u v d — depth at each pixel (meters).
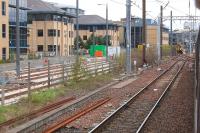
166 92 28.17
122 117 18.14
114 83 34.69
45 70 43.12
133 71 47.19
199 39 11.05
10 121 15.46
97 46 92.06
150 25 126.12
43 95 22.20
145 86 31.39
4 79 26.17
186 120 17.16
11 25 82.94
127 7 43.44
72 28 114.62
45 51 98.50
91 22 132.75
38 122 15.56
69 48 112.38
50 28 102.94
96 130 14.72
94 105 21.30
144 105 22.00
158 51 71.44
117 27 137.25
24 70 43.00
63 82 30.16
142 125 15.40
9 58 75.38
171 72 50.19
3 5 73.62
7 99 21.06
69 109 19.94
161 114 18.92
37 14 103.31
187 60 83.44
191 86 32.16
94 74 37.75
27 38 95.50
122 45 138.12
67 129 15.22
